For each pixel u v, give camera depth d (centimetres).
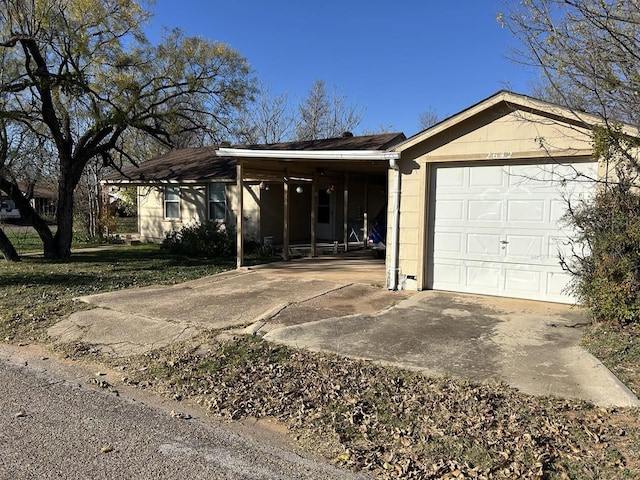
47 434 376
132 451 350
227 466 331
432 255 886
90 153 1445
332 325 661
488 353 546
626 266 591
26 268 1215
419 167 871
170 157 2177
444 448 352
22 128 1377
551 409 407
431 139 855
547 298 784
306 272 1124
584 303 662
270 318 698
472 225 845
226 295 862
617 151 612
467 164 840
